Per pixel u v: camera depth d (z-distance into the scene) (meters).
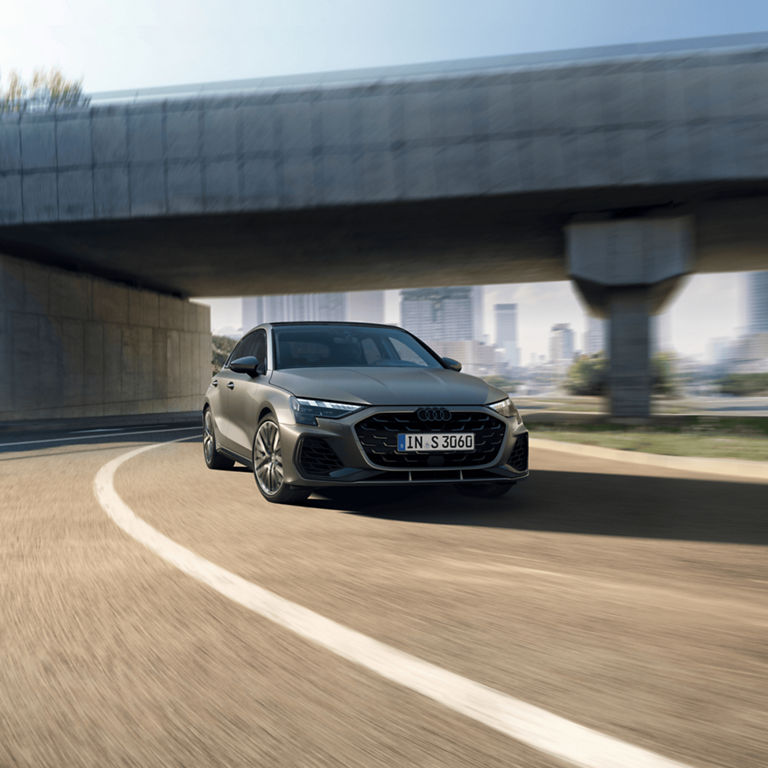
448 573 3.38
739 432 13.12
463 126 17.38
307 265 26.81
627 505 5.43
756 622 2.65
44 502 5.54
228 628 2.59
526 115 17.19
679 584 3.20
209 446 7.61
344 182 17.83
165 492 5.96
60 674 2.19
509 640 2.46
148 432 15.35
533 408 31.00
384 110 17.61
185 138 18.25
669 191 17.45
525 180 17.28
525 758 1.65
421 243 22.88
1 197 18.95
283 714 1.90
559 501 5.60
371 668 2.21
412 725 1.82
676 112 16.73
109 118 18.47
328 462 4.77
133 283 30.94
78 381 26.69
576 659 2.28
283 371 5.64
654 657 2.29
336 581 3.23
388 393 4.86
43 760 1.68
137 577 3.30
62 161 18.69
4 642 2.47
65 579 3.28
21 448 10.70
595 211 19.27
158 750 1.72
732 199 18.28
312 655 2.32
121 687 2.09
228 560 3.62
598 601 2.93
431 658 2.29
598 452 9.96
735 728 1.79
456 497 5.65
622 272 19.44
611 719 1.85
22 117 18.77
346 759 1.66
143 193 18.47
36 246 22.17
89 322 27.53
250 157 18.06
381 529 4.42
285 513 4.95
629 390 19.81
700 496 5.91
